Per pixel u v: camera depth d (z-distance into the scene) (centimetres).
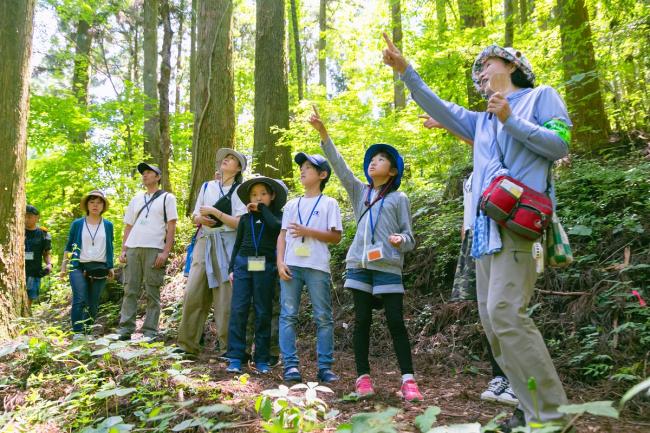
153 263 588
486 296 263
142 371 370
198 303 485
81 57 1554
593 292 445
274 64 1023
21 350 430
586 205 542
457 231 611
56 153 1342
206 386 343
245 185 461
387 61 287
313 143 960
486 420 293
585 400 333
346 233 724
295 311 411
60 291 970
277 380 400
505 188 232
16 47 524
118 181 1295
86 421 304
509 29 780
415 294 605
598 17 769
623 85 769
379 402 336
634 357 372
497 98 232
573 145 721
